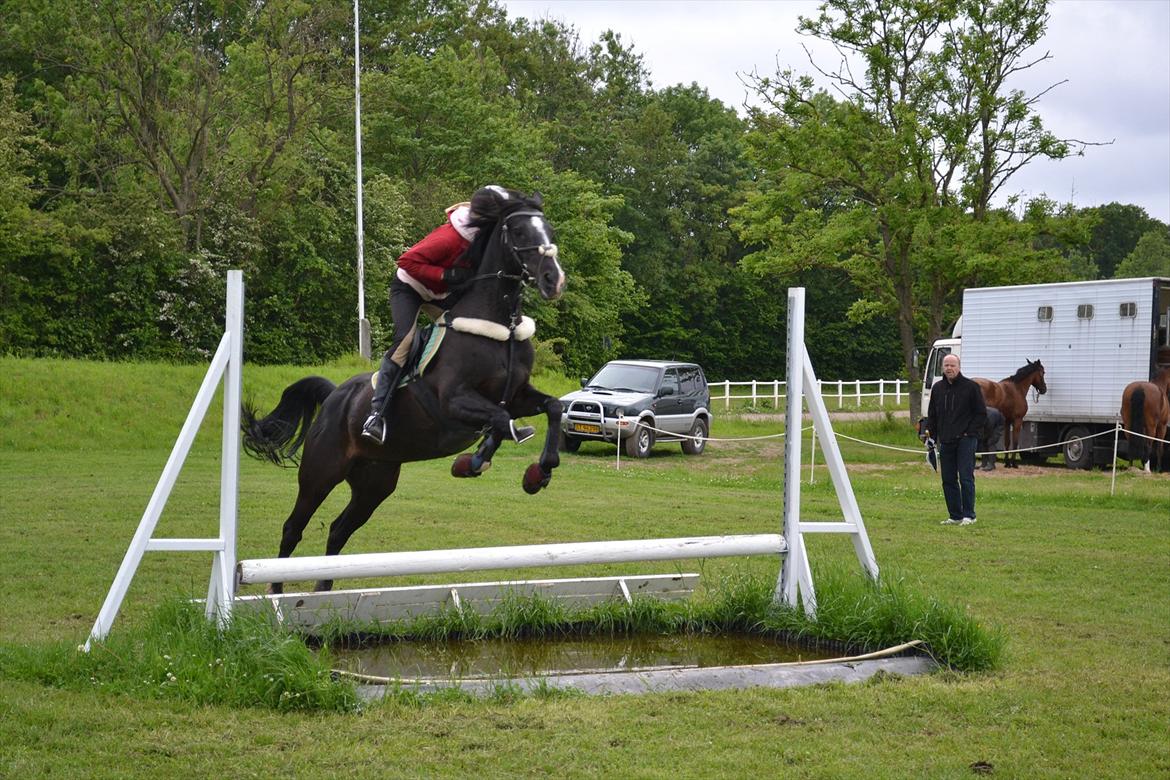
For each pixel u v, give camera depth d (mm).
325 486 6988
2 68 39750
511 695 5238
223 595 5766
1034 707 5234
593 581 7160
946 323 51375
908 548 10484
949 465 12609
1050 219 28828
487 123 48844
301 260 35500
